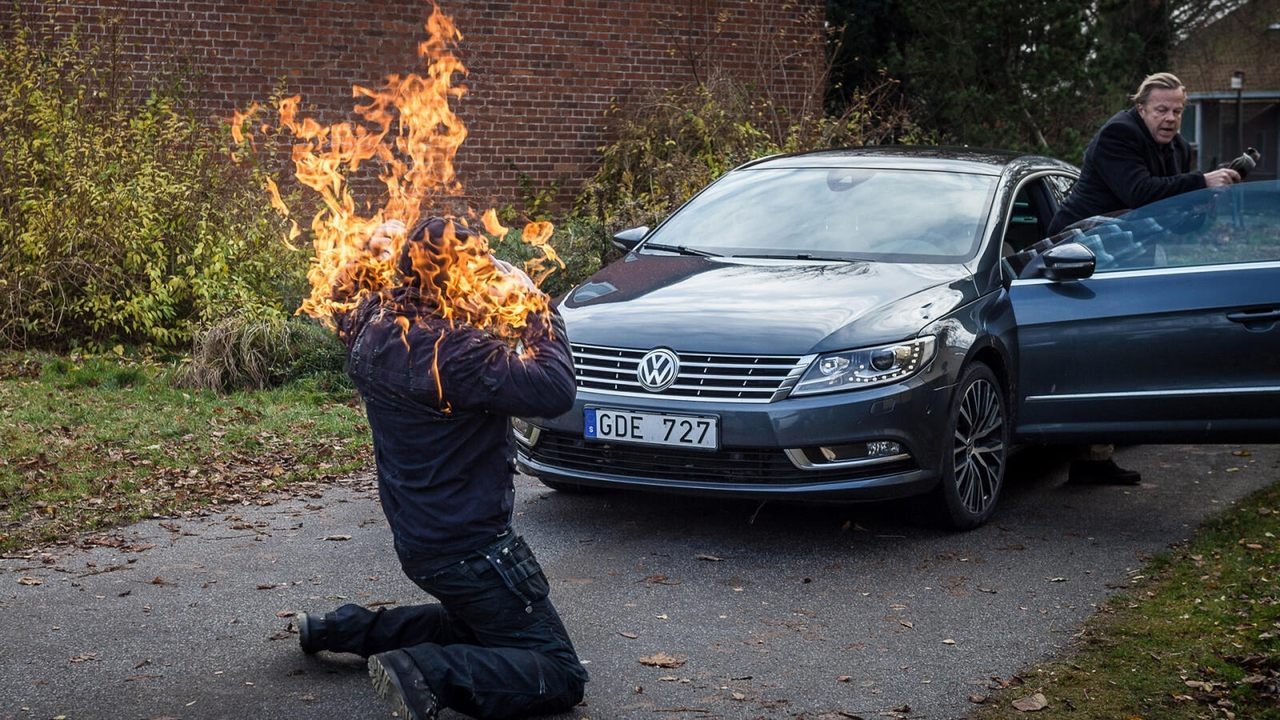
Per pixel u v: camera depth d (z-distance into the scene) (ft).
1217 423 18.40
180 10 39.93
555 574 16.56
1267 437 18.26
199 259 32.32
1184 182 20.81
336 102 42.22
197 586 15.96
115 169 32.45
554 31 45.14
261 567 16.79
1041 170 23.26
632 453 17.48
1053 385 19.15
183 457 22.38
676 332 17.43
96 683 12.80
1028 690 12.75
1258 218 18.56
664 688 12.85
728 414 16.81
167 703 12.32
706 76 47.11
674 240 21.58
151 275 31.01
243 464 22.27
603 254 36.04
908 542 18.01
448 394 10.97
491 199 44.73
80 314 31.32
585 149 46.09
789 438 16.65
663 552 17.53
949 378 17.54
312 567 16.84
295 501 20.24
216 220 33.30
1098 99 52.85
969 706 12.40
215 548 17.61
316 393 27.96
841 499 16.99
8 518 18.58
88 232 31.09
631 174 43.21
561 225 44.47
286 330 29.50
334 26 41.93
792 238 20.72
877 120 50.90
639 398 17.24
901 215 20.79
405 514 11.42
